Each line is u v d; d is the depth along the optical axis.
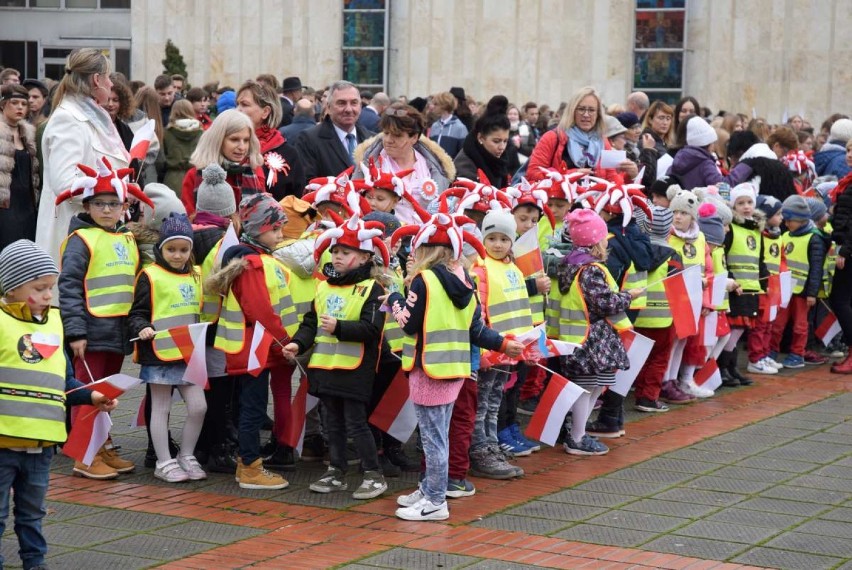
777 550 6.12
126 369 10.21
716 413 9.72
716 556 6.00
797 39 22.55
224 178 7.61
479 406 7.50
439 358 6.52
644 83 23.61
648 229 9.59
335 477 7.07
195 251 7.48
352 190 7.36
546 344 7.38
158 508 6.65
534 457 8.12
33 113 11.88
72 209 8.04
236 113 7.95
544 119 17.80
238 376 7.53
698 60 23.27
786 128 14.05
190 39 25.77
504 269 7.54
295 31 25.19
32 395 5.33
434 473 6.58
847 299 11.85
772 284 11.44
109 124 8.30
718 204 10.42
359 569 5.67
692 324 9.23
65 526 6.27
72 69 8.17
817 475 7.71
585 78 23.77
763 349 11.77
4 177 9.70
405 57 24.80
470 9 24.33
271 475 7.18
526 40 24.03
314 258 7.02
